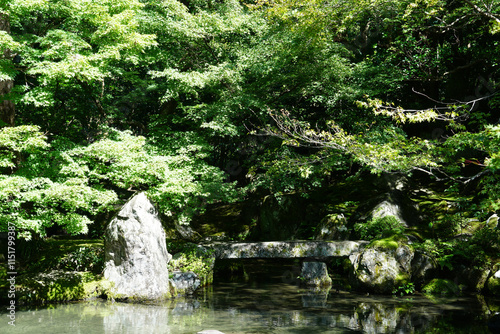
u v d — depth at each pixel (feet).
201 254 32.01
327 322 20.89
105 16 26.94
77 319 21.29
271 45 38.63
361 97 39.24
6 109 30.81
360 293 28.84
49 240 35.37
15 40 28.17
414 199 43.47
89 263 30.01
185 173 29.99
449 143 21.62
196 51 41.52
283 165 31.86
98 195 25.35
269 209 44.45
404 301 26.05
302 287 30.96
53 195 23.21
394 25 45.39
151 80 41.83
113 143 26.37
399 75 42.37
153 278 26.55
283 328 19.72
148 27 35.76
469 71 48.39
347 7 29.73
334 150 31.27
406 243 30.07
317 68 37.93
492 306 24.50
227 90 37.40
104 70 27.78
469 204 38.19
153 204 28.89
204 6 43.32
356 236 37.24
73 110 40.19
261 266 41.73
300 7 31.94
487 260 29.48
